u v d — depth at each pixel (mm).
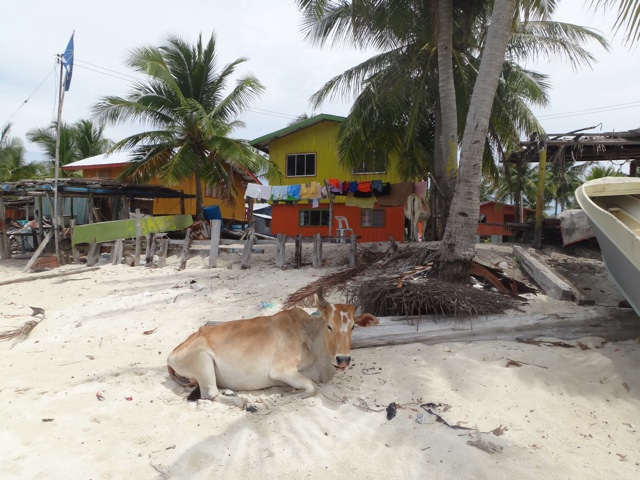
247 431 3883
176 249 14180
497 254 9711
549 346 5496
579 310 6074
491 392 4543
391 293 6195
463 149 7172
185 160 17922
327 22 12992
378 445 3707
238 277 10516
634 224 6680
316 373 4840
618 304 6777
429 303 5910
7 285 11375
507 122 15047
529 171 34688
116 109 17672
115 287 10562
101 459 3475
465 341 5734
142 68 16875
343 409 4312
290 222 21719
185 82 19359
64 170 25750
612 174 27453
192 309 7906
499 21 7078
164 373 5203
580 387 4613
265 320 4793
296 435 3832
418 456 3559
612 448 3691
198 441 3736
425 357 5340
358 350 5730
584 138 10445
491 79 7062
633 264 5211
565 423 4043
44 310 8531
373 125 15398
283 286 9289
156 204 24031
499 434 3869
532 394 4477
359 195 17078
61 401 4410
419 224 14414
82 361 5656
